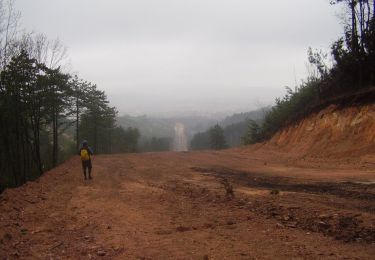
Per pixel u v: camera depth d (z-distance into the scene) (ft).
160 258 22.85
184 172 67.15
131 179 59.88
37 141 100.32
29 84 96.02
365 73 96.17
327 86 111.75
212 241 25.91
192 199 41.24
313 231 27.96
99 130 206.69
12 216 33.04
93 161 94.68
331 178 52.75
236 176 60.13
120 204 39.99
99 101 196.03
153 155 110.63
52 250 24.82
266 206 35.19
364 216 29.55
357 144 76.43
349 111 86.22
